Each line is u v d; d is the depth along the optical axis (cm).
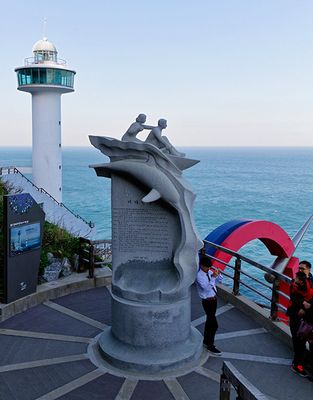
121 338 746
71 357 742
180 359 714
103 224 6166
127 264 781
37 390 645
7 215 871
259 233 1411
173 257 758
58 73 3656
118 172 758
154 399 631
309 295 683
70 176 15988
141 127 770
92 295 1029
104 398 630
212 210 8006
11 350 760
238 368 718
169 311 729
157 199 723
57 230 1173
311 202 9269
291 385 671
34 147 3772
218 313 940
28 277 939
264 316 873
